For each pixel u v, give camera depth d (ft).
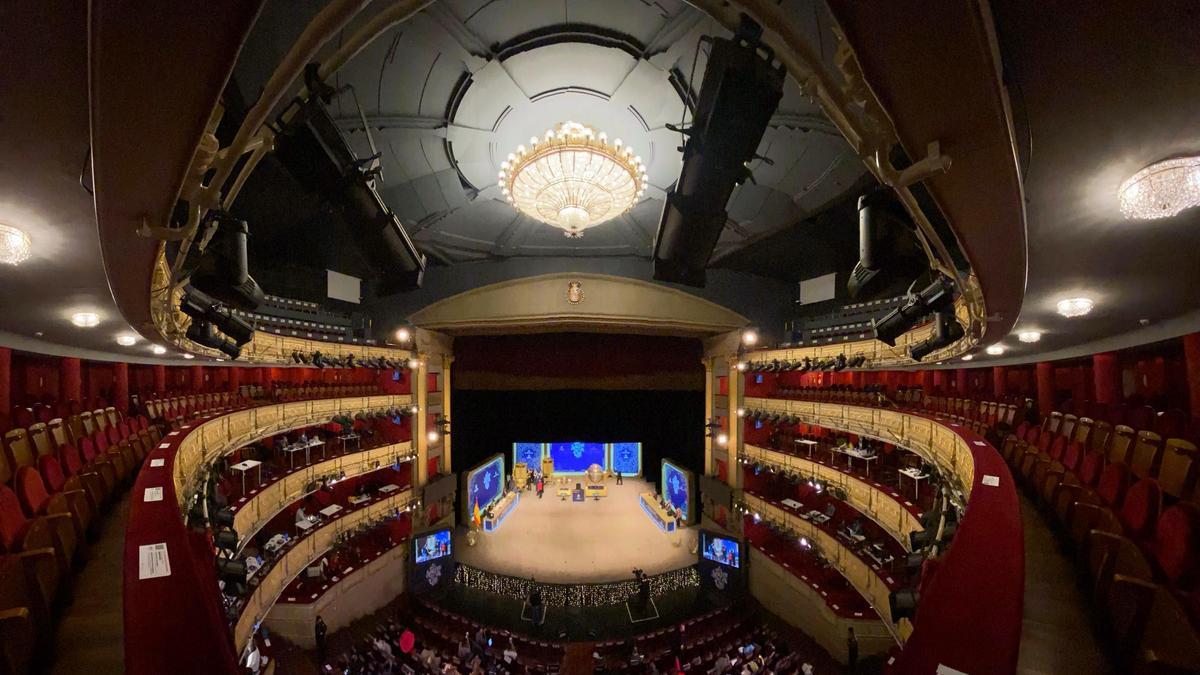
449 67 28.22
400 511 58.70
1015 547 11.21
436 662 45.27
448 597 57.77
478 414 76.74
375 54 25.90
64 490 19.06
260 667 37.52
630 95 30.94
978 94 6.21
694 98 29.66
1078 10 6.60
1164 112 8.44
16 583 12.18
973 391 55.67
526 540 66.28
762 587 56.80
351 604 50.90
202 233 13.26
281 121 15.85
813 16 21.99
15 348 30.60
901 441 35.14
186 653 9.55
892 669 11.66
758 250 54.95
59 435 25.53
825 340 55.47
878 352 42.39
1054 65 7.61
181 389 51.16
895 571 37.88
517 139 34.96
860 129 8.68
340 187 18.28
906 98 6.57
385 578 55.77
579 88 30.94
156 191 8.45
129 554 11.05
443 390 70.18
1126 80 7.75
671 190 19.31
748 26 12.21
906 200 10.14
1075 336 31.53
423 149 34.88
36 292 19.36
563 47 27.78
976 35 5.32
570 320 60.75
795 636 49.88
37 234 13.21
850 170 34.32
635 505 78.74
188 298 18.07
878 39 5.72
